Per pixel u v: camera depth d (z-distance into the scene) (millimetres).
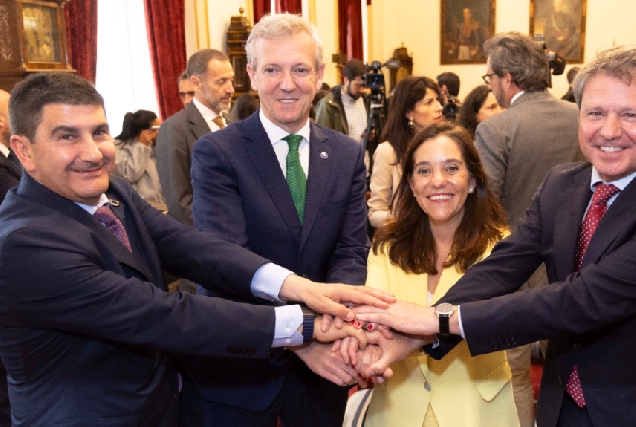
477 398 1759
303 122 1958
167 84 5523
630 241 1403
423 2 12703
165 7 5465
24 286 1339
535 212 1721
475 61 12531
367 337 1733
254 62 1901
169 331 1438
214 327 1483
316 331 1744
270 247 1910
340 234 2012
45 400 1432
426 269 1885
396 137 3014
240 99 4250
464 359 1761
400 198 1963
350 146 2064
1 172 2438
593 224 1497
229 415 1876
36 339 1409
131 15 5508
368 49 11492
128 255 1534
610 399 1421
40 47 3512
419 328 1668
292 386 1924
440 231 1938
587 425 1484
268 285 1750
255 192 1890
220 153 1902
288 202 1904
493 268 1708
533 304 1479
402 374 1803
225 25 6570
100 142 1444
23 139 1400
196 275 1789
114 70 5375
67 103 1376
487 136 2686
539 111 2641
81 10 4547
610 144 1377
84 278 1360
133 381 1491
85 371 1435
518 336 1504
